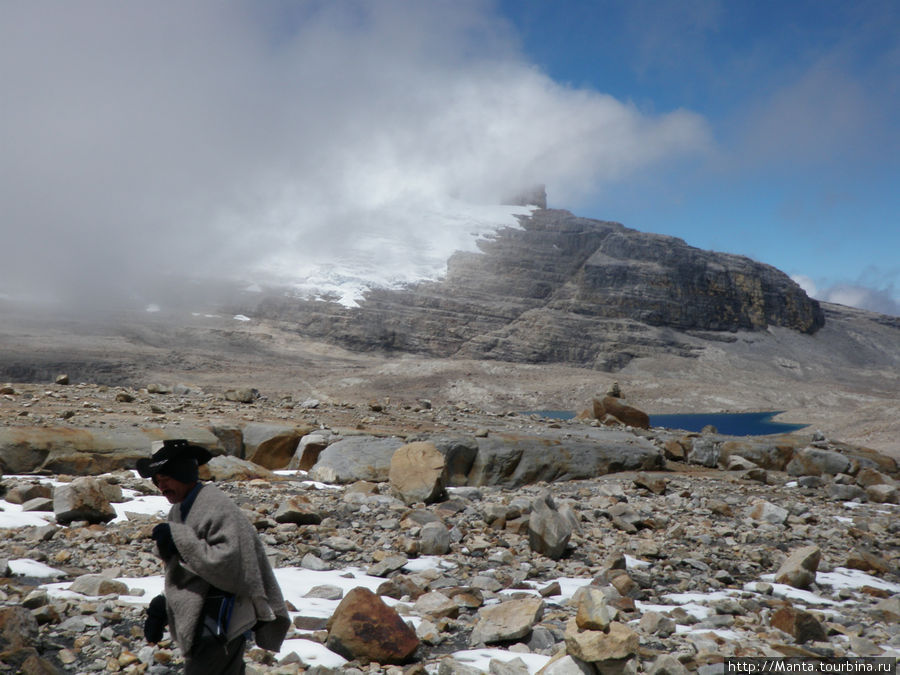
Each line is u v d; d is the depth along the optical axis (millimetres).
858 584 8023
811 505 13086
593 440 15695
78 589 5695
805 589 7781
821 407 138625
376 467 12086
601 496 11711
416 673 4578
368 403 18547
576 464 14188
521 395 125938
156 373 118562
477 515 9859
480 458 13422
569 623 4660
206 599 3193
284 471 12625
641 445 16203
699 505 12148
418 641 4930
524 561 8023
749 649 5305
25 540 7270
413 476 10461
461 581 7125
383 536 8562
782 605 6816
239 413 15008
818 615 6547
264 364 147000
